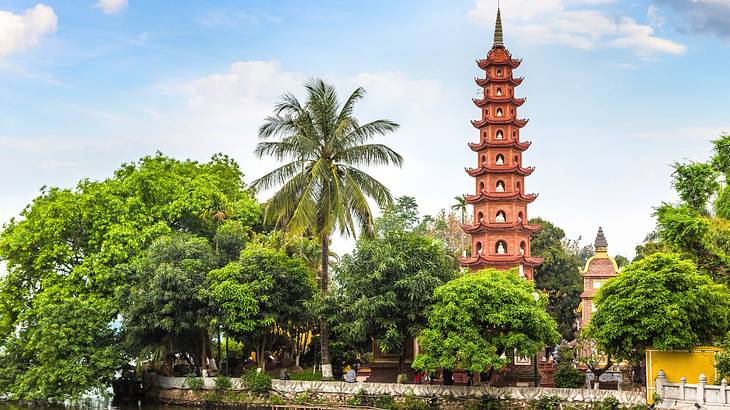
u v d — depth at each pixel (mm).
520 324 52688
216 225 75812
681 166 63875
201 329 64312
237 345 76188
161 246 65125
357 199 61188
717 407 44406
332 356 73438
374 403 56312
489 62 84688
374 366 67688
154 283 61562
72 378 61500
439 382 62688
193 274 63125
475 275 56656
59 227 69875
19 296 71938
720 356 46594
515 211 81562
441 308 53938
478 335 52750
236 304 60281
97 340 64938
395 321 58188
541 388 52906
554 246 107188
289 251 78188
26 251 72125
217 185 80812
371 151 62125
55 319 63188
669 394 47750
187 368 72562
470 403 53531
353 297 58969
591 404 50875
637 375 59625
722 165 65250
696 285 50438
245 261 63125
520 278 59031
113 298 66812
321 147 62750
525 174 82812
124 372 72500
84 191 75688
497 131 83875
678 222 57812
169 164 82000
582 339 59469
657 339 49438
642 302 49469
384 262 58031
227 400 60906
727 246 57438
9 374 65625
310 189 60938
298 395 59000
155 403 66188
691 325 50406
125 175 81000
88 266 68688
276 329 66375
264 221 63844
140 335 63969
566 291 102188
